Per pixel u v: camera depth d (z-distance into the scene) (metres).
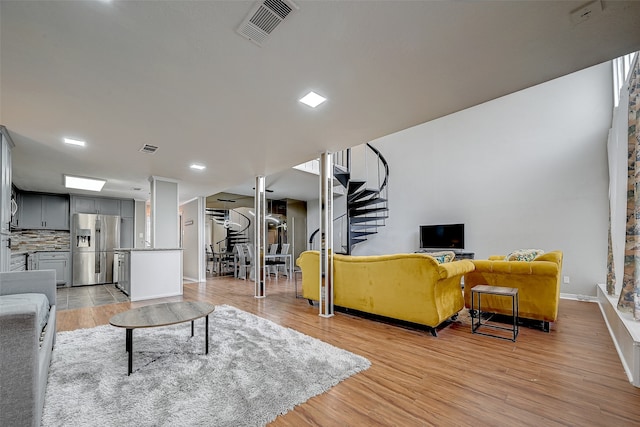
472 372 2.22
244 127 3.26
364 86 2.42
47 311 2.54
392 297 3.32
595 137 4.89
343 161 8.41
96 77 2.22
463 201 6.35
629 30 1.77
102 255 7.18
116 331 3.16
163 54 1.96
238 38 1.81
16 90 2.39
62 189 6.58
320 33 1.78
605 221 4.75
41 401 1.59
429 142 6.97
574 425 1.59
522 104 5.66
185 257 8.51
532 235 5.42
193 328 3.04
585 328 3.31
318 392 1.91
